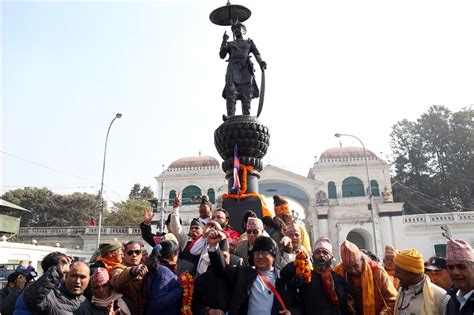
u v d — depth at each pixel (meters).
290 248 4.82
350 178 37.47
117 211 52.69
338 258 33.66
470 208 44.56
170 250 4.67
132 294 4.39
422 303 3.94
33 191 50.28
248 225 4.93
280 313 3.96
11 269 16.03
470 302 3.52
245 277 4.12
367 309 4.23
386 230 33.41
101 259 5.30
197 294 4.19
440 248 31.98
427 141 49.66
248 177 8.97
